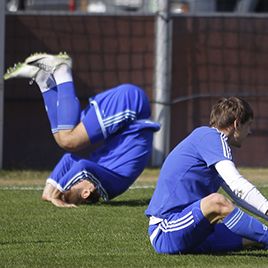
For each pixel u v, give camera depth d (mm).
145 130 32469
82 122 32312
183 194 21906
